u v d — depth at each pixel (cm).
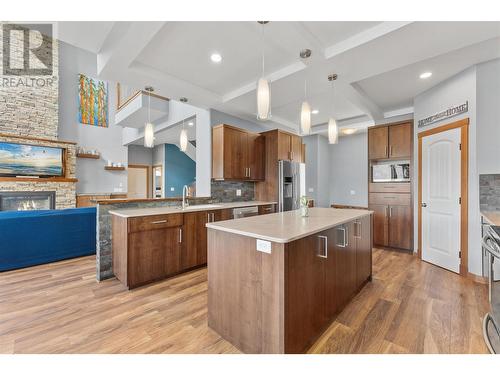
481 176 272
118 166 721
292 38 213
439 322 188
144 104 481
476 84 275
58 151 577
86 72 677
